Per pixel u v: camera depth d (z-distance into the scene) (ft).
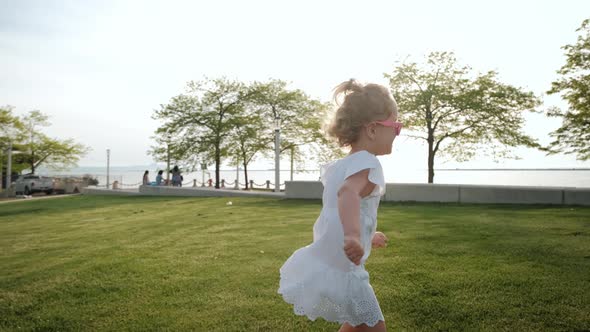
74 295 12.23
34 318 10.38
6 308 11.21
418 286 11.79
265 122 93.20
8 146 110.32
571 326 8.80
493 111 64.49
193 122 90.79
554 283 11.63
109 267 15.55
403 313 9.86
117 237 23.76
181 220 31.30
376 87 5.65
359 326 5.44
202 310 10.53
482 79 68.69
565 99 52.85
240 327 9.35
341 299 5.24
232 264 15.38
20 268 16.28
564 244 16.89
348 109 5.59
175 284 12.94
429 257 15.21
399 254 15.85
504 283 11.77
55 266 16.26
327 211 5.56
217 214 34.58
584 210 28.07
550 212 27.50
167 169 93.45
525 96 63.57
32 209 49.01
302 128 91.50
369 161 5.20
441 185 37.70
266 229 24.32
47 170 127.03
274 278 13.26
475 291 11.19
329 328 9.20
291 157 96.53
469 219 25.21
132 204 50.47
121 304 11.26
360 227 4.94
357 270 5.43
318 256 5.48
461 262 14.33
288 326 9.34
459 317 9.50
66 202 58.03
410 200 39.06
